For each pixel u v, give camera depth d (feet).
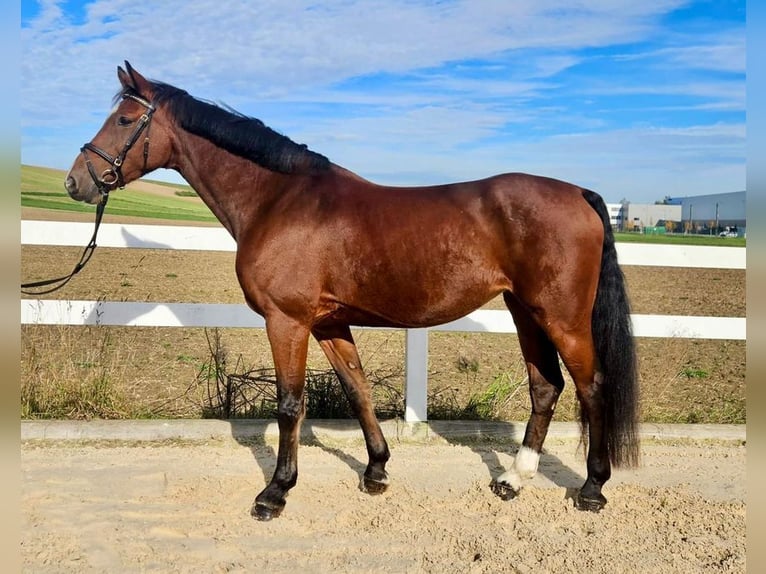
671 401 19.08
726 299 41.50
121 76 12.06
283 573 9.36
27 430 14.78
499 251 10.87
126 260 51.55
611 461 11.38
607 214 11.14
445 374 21.95
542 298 10.75
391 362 21.93
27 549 9.78
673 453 14.94
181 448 14.57
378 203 11.15
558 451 14.98
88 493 11.98
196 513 11.27
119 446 14.66
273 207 11.50
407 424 15.78
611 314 10.98
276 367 11.39
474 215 10.84
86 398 16.08
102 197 12.05
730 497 12.40
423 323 11.46
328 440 15.35
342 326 12.34
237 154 11.84
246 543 10.25
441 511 11.58
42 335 20.16
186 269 48.24
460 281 10.88
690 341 29.17
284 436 11.39
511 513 11.47
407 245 10.82
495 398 17.31
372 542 10.37
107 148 11.83
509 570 9.52
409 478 13.16
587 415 11.32
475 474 13.44
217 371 16.98
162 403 17.56
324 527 10.90
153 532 10.51
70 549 9.86
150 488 12.30
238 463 13.70
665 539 10.53
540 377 12.18
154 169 12.42
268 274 11.13
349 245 11.00
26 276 40.06
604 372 11.15
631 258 16.94
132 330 28.09
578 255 10.65
